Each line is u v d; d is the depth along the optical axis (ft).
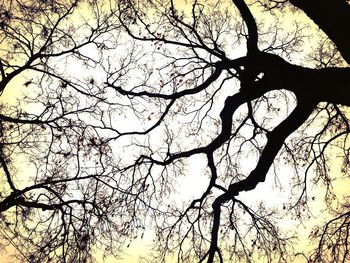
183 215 32.53
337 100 23.11
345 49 22.77
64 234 28.32
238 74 28.89
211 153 30.96
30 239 28.78
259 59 25.79
